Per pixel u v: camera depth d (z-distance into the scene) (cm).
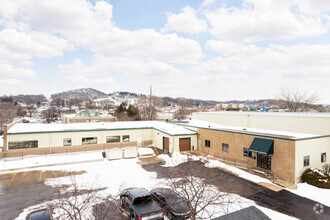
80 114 6925
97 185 1927
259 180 2059
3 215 1405
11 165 2483
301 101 5931
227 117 3825
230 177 2123
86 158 2831
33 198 1650
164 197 1401
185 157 2822
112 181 2042
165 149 3328
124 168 2483
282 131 2816
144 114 8094
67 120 6694
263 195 1719
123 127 3547
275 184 1975
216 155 2945
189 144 3259
